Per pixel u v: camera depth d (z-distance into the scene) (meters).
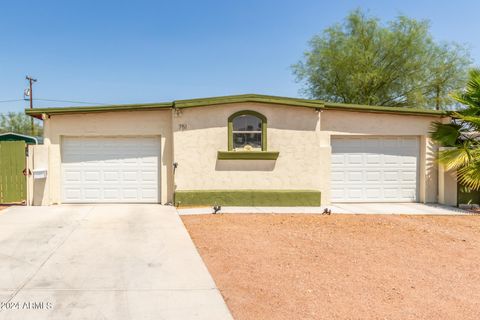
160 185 12.16
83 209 10.94
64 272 5.59
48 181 11.70
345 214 10.82
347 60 24.98
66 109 11.54
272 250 6.98
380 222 9.71
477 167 11.65
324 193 12.38
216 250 6.92
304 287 5.21
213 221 9.49
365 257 6.66
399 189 13.12
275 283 5.34
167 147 12.04
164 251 6.75
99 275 5.49
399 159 13.10
